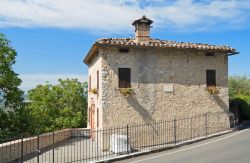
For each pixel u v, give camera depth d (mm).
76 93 45562
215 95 23375
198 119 22797
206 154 16969
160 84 22125
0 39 28844
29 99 43719
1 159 15922
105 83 21062
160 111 21984
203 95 23062
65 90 45500
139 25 22641
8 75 28438
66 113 43094
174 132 21016
